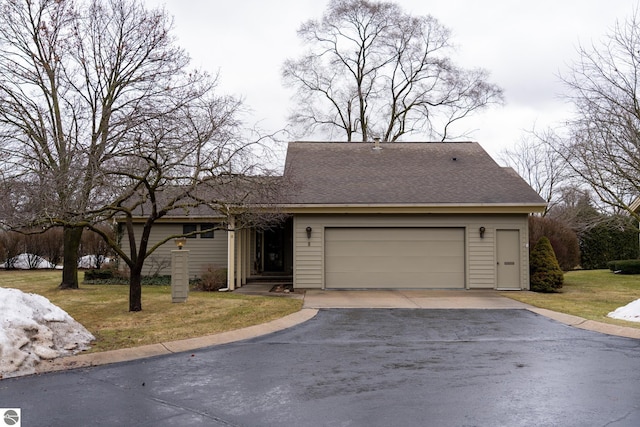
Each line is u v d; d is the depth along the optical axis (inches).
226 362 292.8
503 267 654.5
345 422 197.3
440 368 279.9
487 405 217.5
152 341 340.8
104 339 345.7
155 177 448.1
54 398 226.1
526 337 366.0
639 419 201.0
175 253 520.1
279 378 259.6
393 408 213.6
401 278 653.9
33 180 417.1
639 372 271.0
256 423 196.2
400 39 1225.4
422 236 657.0
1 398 225.9
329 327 401.4
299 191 637.9
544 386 245.3
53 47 598.9
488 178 706.8
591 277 826.8
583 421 198.7
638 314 427.5
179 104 481.4
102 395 230.7
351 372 271.7
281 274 805.2
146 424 194.7
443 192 663.8
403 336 368.8
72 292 609.6
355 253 656.4
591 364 288.4
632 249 1051.3
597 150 561.0
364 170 740.7
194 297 565.3
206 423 196.1
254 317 433.7
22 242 1027.3
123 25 634.2
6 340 274.5
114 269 780.0
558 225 867.4
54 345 303.9
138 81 620.7
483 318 442.6
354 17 1218.6
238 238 684.7
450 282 654.5
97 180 400.2
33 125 592.7
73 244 652.7
